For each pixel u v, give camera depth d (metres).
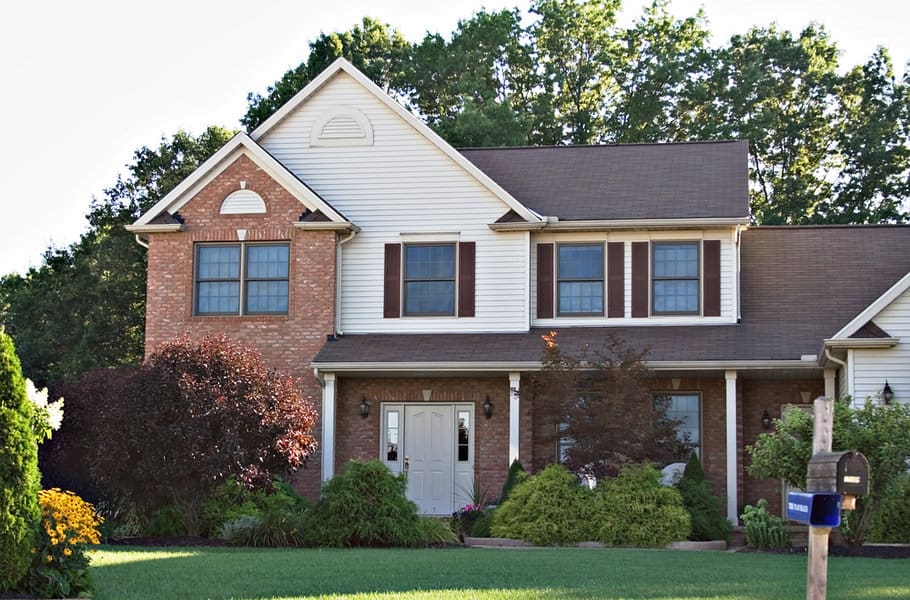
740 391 26.62
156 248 28.20
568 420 22.62
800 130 48.31
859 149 47.12
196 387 20.52
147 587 13.08
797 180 47.00
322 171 28.59
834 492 8.72
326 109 28.75
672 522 21.22
